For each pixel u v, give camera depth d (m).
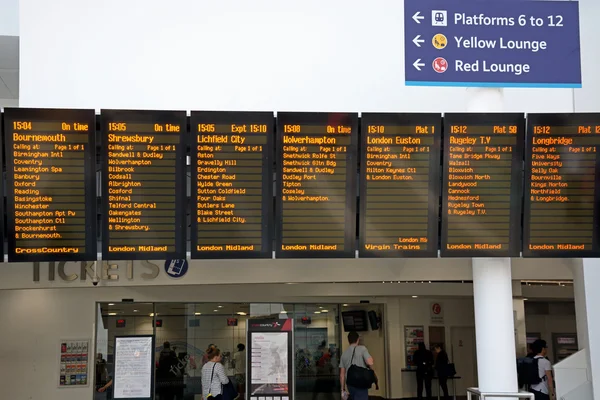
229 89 7.78
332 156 6.66
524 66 6.66
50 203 6.49
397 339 16.03
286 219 6.63
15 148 6.45
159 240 6.58
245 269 10.52
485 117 6.71
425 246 6.71
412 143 6.70
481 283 6.99
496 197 6.74
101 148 6.53
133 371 9.02
